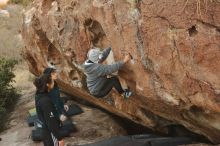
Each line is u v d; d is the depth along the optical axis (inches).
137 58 256.1
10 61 558.9
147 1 236.4
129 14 250.2
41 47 395.2
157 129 339.6
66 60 354.9
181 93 243.1
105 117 422.6
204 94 229.9
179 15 223.8
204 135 295.4
